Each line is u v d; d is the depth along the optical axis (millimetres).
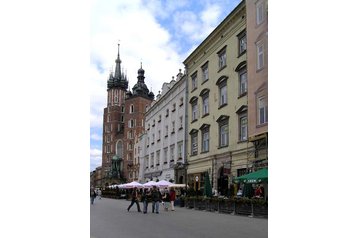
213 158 25531
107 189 48281
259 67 20125
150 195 24344
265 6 19734
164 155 37875
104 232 10586
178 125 33875
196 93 29875
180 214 17734
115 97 91375
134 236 9891
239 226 12062
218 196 20672
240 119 22406
